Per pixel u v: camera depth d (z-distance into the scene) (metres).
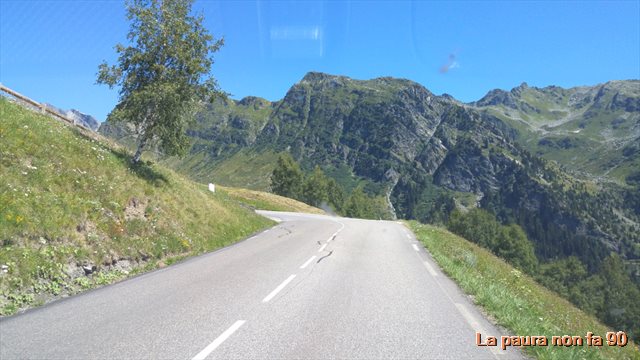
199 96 21.56
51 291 9.35
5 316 7.64
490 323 8.68
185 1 21.30
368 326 7.87
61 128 18.52
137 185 18.02
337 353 6.44
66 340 6.49
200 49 21.38
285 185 116.00
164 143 21.16
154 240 15.09
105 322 7.46
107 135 24.36
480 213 118.00
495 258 30.05
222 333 7.10
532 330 8.23
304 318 8.20
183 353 6.16
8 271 8.91
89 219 12.91
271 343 6.73
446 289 11.79
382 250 19.89
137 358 5.90
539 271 99.75
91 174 15.70
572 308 22.11
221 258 15.48
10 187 11.29
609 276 114.12
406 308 9.36
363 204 137.00
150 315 7.98
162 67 20.16
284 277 12.25
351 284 11.70
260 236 23.50
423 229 33.47
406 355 6.51
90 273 11.04
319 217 48.22
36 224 10.72
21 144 13.74
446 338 7.44
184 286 10.62
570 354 7.19
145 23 20.44
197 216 20.47
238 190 68.06
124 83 20.45
